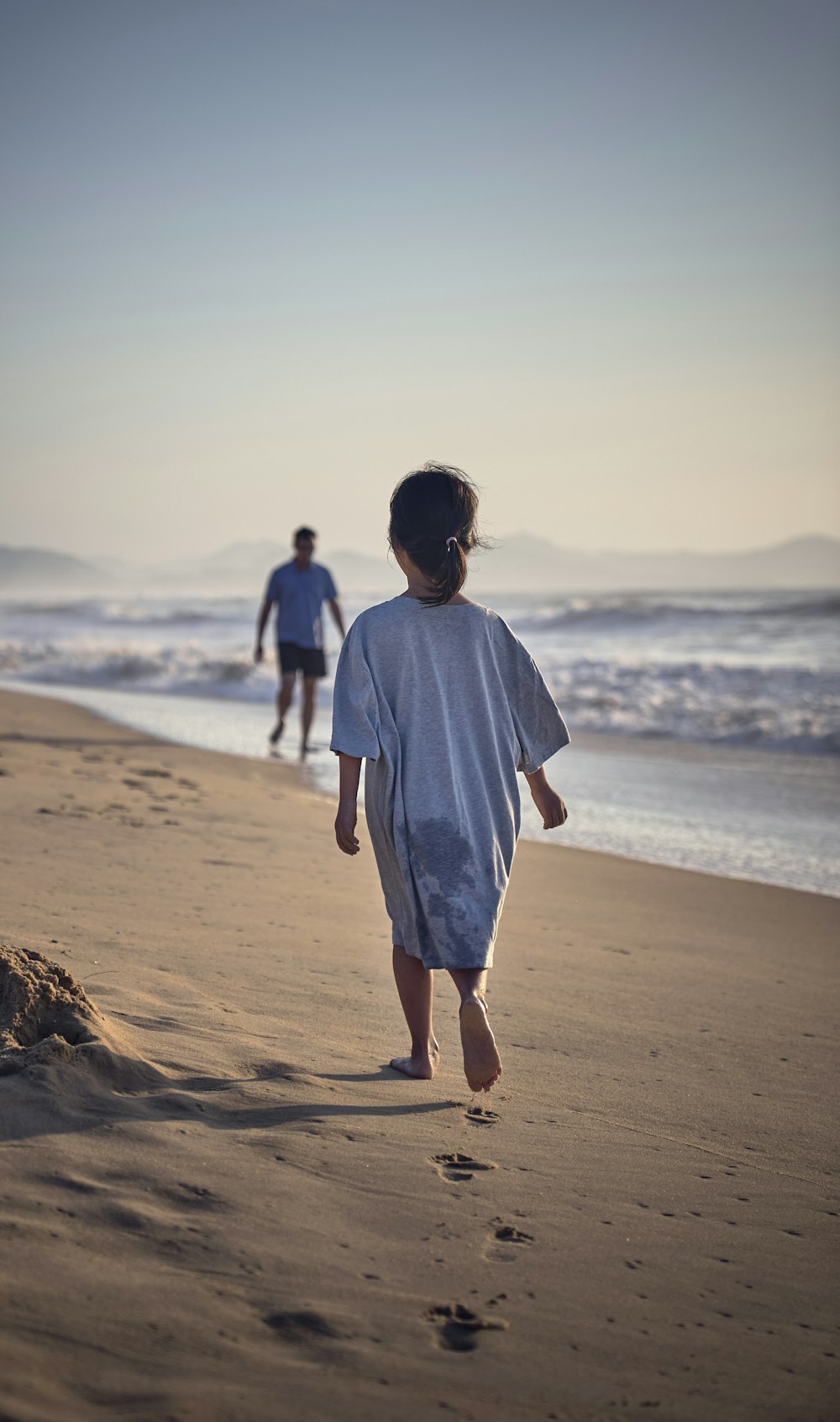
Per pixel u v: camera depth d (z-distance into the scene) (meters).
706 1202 2.33
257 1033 3.06
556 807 2.89
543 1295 1.87
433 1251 1.97
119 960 3.59
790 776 10.56
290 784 9.20
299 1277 1.82
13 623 39.16
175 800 7.55
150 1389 1.47
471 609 2.78
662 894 5.99
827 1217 2.31
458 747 2.70
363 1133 2.46
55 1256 1.76
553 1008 3.77
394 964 2.94
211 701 16.62
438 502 2.70
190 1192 2.05
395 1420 1.48
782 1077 3.25
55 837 5.74
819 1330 1.85
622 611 32.47
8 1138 2.14
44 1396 1.41
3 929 3.79
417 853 2.64
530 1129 2.64
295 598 11.12
